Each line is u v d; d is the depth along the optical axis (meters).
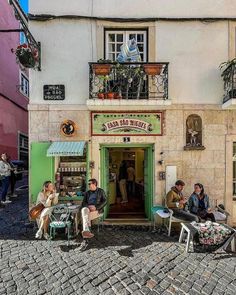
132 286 3.75
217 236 4.94
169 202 5.95
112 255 4.79
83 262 4.48
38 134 6.61
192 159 6.68
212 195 6.70
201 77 6.68
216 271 4.21
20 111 15.30
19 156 15.03
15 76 14.52
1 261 4.51
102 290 3.65
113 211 7.63
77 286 3.74
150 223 6.66
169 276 4.04
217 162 6.68
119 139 6.64
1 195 9.51
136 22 6.66
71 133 6.54
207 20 6.64
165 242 5.49
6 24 13.32
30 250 4.99
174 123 6.65
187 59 6.68
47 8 6.59
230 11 6.68
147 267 4.32
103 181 6.84
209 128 6.67
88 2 6.64
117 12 6.66
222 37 6.68
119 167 9.09
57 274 4.07
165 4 6.67
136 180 9.37
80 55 6.64
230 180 6.68
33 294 3.54
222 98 6.66
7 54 13.35
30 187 6.55
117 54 6.89
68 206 5.86
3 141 12.75
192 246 5.14
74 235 5.79
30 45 6.05
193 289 3.69
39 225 5.63
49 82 6.62
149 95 6.60
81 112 6.62
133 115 6.63
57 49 6.62
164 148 6.66
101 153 6.80
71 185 6.86
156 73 6.22
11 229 6.21
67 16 6.57
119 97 6.32
